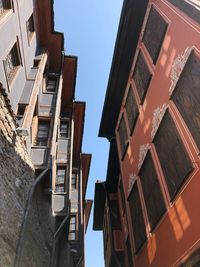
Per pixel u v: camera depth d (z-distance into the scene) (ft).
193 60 27.04
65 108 67.26
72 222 61.36
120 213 57.82
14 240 28.25
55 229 45.11
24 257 30.58
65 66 65.00
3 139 28.81
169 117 31.17
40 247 36.50
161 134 33.19
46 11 53.31
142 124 40.32
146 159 37.68
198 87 25.63
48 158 41.91
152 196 34.94
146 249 36.06
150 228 34.86
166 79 32.78
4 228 26.23
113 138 61.05
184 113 27.96
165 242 29.63
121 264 52.42
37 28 53.88
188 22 29.04
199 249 22.54
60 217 46.57
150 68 38.58
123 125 51.96
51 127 47.83
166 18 34.73
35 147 42.98
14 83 39.14
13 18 38.09
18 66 41.29
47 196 42.22
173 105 30.35
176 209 27.48
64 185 51.83
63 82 66.23
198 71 25.88
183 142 27.30
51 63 61.31
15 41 38.96
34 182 36.35
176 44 31.19
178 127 28.68
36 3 51.01
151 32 39.81
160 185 32.07
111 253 55.62
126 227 50.14
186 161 26.61
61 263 46.91
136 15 44.98
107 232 66.23
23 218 31.42
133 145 44.29
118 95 55.06
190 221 24.48
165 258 29.27
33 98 43.16
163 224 30.60
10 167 29.91
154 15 39.09
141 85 42.39
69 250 54.70
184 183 26.25
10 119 31.37
